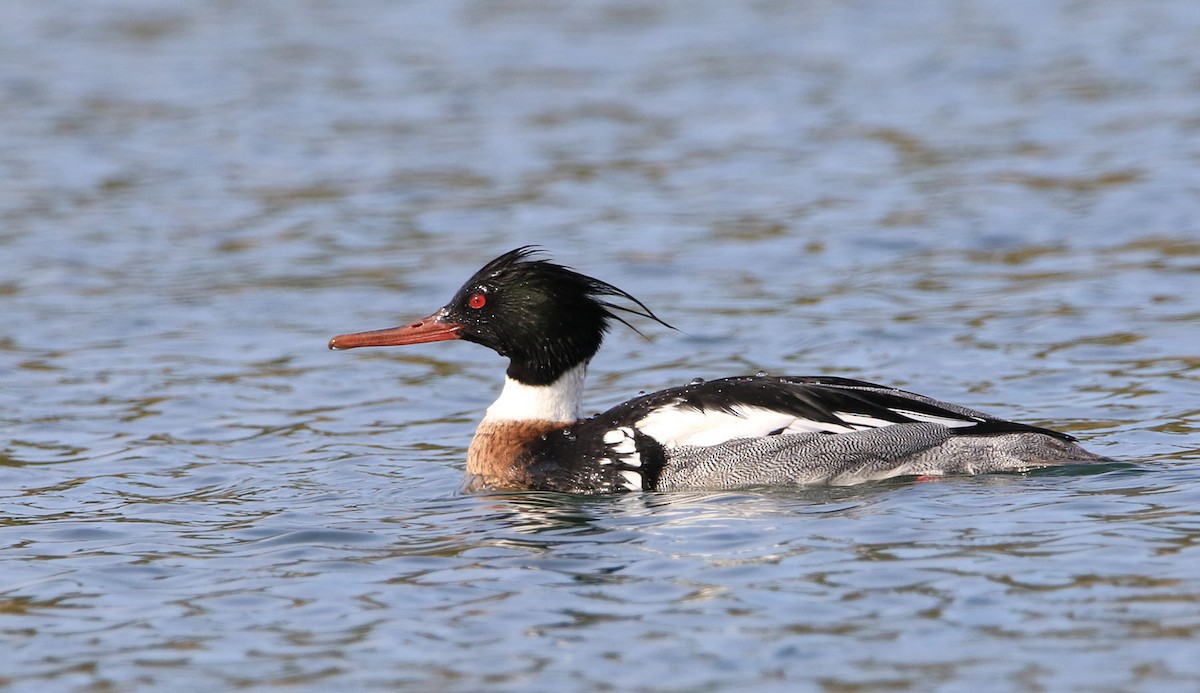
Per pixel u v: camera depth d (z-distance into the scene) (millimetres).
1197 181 23250
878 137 27812
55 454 14438
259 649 9094
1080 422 14219
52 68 34844
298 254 22234
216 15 40812
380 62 35375
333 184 25969
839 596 9445
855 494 12039
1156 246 20578
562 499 12562
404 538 11359
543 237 22594
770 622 9086
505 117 30344
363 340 13828
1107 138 26469
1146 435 13578
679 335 18141
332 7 41594
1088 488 11695
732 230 22562
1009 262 20438
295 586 10203
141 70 34781
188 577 10523
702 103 30984
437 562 10625
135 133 29500
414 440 14883
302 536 11461
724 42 36594
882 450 12523
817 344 17547
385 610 9641
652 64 34656
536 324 13414
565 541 11023
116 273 21422
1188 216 21719
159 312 19625
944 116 29078
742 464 12641
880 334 17734
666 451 12812
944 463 12484
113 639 9359
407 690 8406
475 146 28281
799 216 23125
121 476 13656
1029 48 34562
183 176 26609
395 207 24578
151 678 8734
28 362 17656
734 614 9242
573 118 30141
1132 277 19328
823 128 28656
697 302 19422
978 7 39281
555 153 27609
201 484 13383
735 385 13117
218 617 9656
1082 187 23594
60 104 31688
